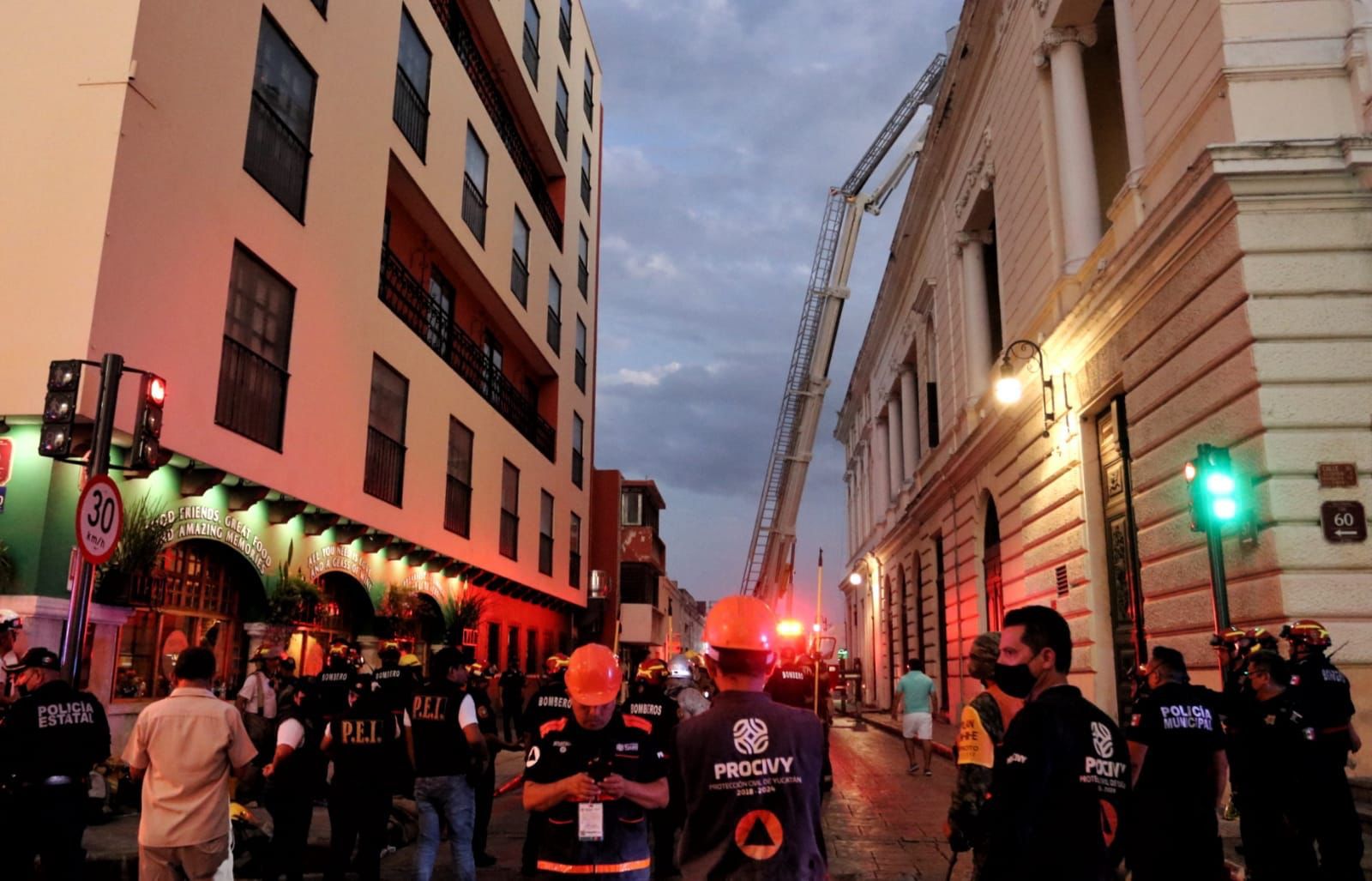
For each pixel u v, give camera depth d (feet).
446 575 61.31
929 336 90.99
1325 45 32.14
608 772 14.56
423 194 56.44
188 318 33.78
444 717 21.62
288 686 31.68
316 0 44.19
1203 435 33.65
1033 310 53.88
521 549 77.46
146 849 16.78
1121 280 39.27
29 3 31.83
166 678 34.37
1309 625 20.31
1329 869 19.03
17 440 29.09
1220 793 15.06
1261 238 31.17
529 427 85.30
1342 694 19.51
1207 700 15.52
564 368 94.17
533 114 82.89
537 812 15.02
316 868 26.50
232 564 38.52
